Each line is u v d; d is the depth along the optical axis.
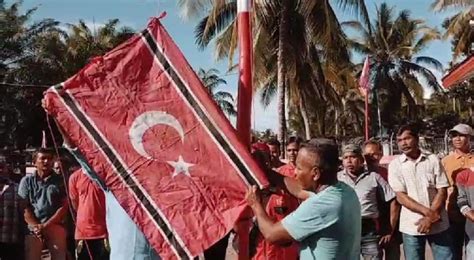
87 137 4.51
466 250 6.93
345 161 7.28
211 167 4.49
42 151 8.51
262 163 4.92
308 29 27.11
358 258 4.23
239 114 4.67
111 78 4.56
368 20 27.33
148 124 4.54
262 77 27.25
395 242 7.38
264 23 26.47
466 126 7.57
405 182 7.11
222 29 27.80
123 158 4.51
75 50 46.34
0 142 43.81
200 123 4.52
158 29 4.61
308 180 4.18
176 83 4.56
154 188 4.49
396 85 52.97
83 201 8.07
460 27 35.06
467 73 15.54
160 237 4.45
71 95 4.52
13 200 8.11
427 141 26.05
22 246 8.22
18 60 44.44
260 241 5.95
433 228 7.03
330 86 36.19
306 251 4.14
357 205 4.20
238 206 4.45
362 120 58.12
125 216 4.68
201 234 4.43
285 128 28.12
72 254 8.91
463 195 6.93
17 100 43.88
